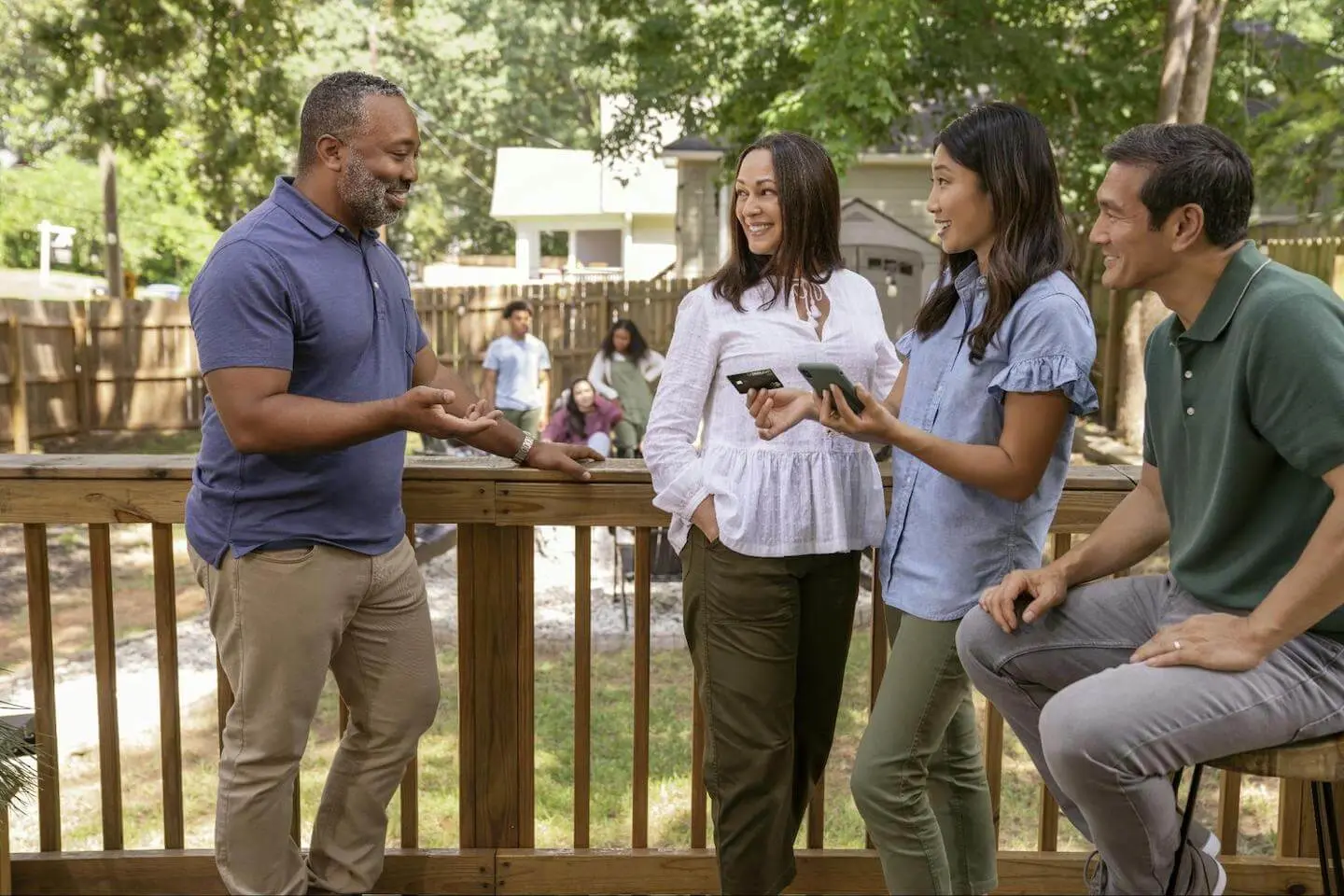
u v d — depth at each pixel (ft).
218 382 6.54
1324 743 5.56
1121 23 38.88
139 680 17.94
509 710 8.37
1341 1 38.29
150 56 43.19
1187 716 5.39
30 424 42.68
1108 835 5.64
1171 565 6.19
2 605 22.68
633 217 85.35
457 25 114.32
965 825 7.45
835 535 7.01
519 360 31.76
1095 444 34.76
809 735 7.57
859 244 49.42
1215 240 5.62
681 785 13.98
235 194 49.75
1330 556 5.21
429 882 8.41
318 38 105.19
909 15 33.12
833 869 8.44
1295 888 8.20
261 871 7.27
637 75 45.01
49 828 8.34
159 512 8.01
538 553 24.27
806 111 33.30
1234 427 5.60
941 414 6.71
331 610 7.08
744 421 7.07
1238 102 39.83
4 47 76.54
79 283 111.14
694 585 7.23
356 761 7.77
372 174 6.89
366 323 7.08
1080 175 39.91
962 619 6.68
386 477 7.33
